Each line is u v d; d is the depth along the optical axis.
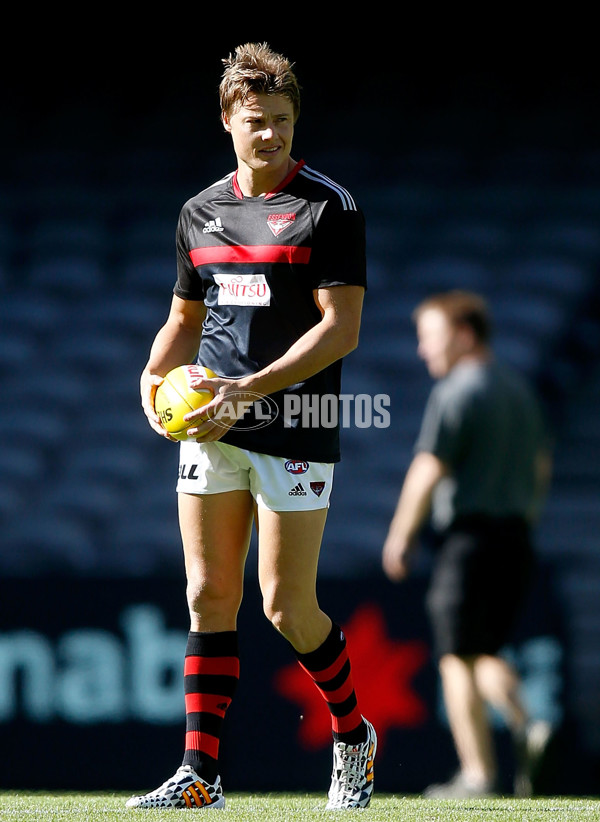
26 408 35.84
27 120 43.03
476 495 17.77
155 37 43.16
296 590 11.30
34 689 19.36
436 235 38.84
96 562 31.86
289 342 11.45
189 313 12.35
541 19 41.78
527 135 41.06
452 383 18.55
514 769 17.44
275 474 11.14
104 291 38.66
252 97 11.16
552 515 32.50
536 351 35.00
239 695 18.80
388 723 18.80
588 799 14.62
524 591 17.84
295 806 12.38
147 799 11.22
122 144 42.38
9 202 41.25
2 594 19.62
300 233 11.22
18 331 37.72
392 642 19.08
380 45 42.62
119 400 35.94
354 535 31.75
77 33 43.12
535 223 38.81
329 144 41.47
